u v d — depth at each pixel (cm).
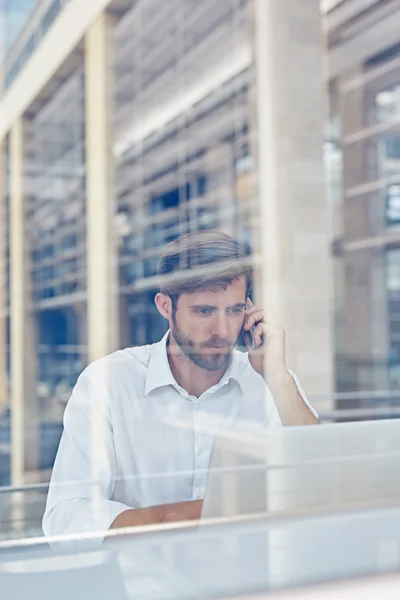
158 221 870
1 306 892
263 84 634
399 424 76
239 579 61
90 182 865
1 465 631
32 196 892
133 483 80
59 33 628
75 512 72
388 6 573
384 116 641
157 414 86
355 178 650
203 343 89
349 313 620
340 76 627
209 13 689
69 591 58
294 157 623
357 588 61
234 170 741
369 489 69
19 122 827
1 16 559
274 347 92
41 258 908
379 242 640
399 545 65
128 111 796
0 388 809
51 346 870
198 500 73
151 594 59
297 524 64
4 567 57
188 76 765
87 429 84
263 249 628
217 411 86
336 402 550
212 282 91
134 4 664
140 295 867
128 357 89
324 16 614
